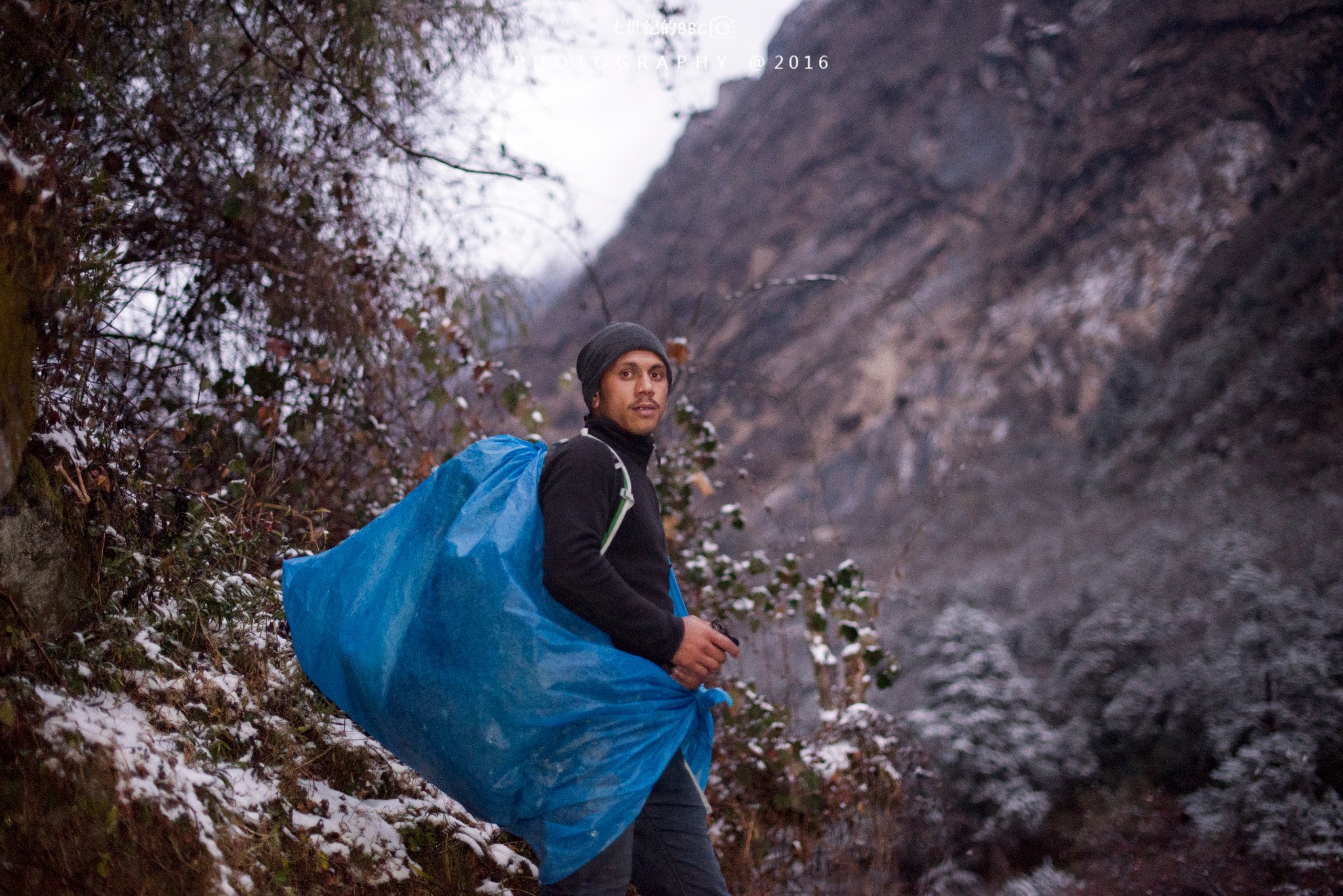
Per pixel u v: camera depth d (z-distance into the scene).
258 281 4.14
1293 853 11.70
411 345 4.54
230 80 4.03
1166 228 65.25
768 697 5.26
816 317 85.12
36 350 2.38
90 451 2.57
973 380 66.81
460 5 4.34
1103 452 47.56
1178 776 16.83
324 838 2.38
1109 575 25.27
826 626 5.27
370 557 2.24
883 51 102.06
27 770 1.90
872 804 5.11
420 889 2.47
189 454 3.30
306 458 4.13
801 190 98.25
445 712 2.03
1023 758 17.50
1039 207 75.81
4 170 2.17
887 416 68.69
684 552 5.37
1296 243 46.16
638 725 2.04
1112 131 72.50
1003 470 55.31
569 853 1.97
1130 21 75.44
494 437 2.30
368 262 4.43
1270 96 64.62
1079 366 62.22
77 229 2.66
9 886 1.82
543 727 2.00
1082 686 20.55
